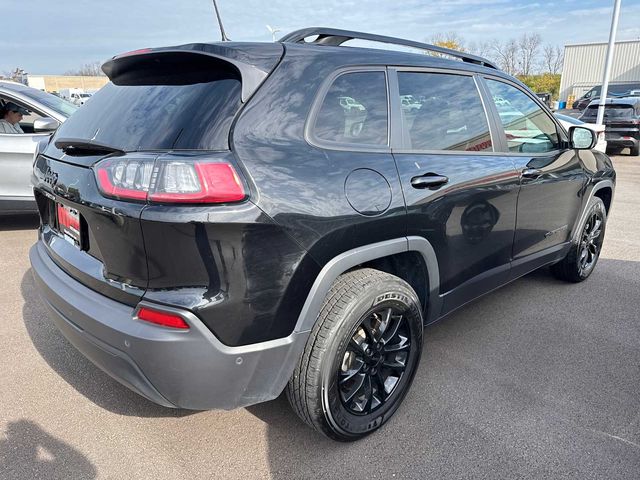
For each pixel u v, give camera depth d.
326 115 2.13
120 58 2.28
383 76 2.44
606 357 3.09
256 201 1.77
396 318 2.36
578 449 2.27
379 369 2.36
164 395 1.83
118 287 1.87
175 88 2.11
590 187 4.02
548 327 3.49
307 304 1.97
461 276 2.82
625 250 5.30
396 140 2.41
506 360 3.04
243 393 1.92
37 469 2.12
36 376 2.80
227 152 1.79
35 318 3.50
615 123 14.21
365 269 2.26
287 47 2.18
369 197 2.13
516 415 2.51
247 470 2.13
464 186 2.64
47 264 2.36
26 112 5.46
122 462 2.17
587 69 41.50
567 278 4.29
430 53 2.97
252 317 1.82
